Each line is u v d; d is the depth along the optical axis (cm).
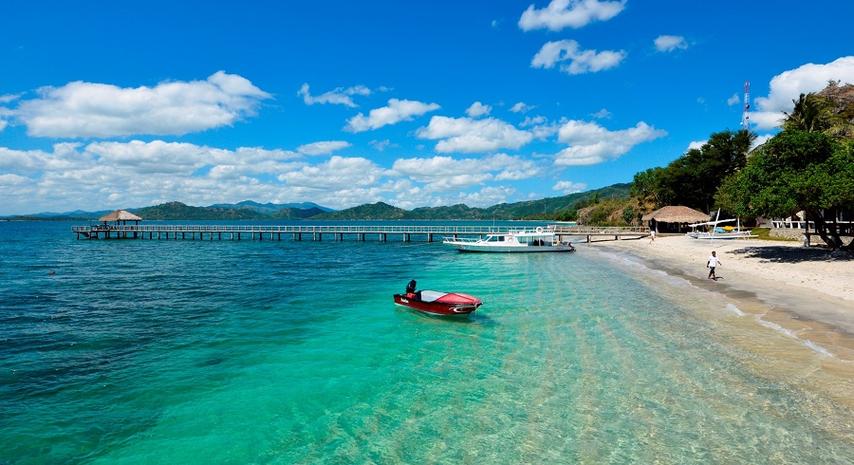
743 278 2330
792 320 1466
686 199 7388
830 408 862
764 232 4828
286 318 1786
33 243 6881
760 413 855
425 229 7138
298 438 841
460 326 1595
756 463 704
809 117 4650
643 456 734
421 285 2519
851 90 5962
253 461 771
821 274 2170
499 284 2484
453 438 816
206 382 1119
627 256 3825
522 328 1530
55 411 970
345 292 2372
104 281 2828
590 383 1033
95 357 1320
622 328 1474
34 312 1925
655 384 1011
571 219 15638
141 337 1525
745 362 1112
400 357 1273
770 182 2598
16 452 809
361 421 895
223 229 7419
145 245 6438
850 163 2428
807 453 725
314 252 5128
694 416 857
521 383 1051
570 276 2722
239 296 2270
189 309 1969
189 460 780
